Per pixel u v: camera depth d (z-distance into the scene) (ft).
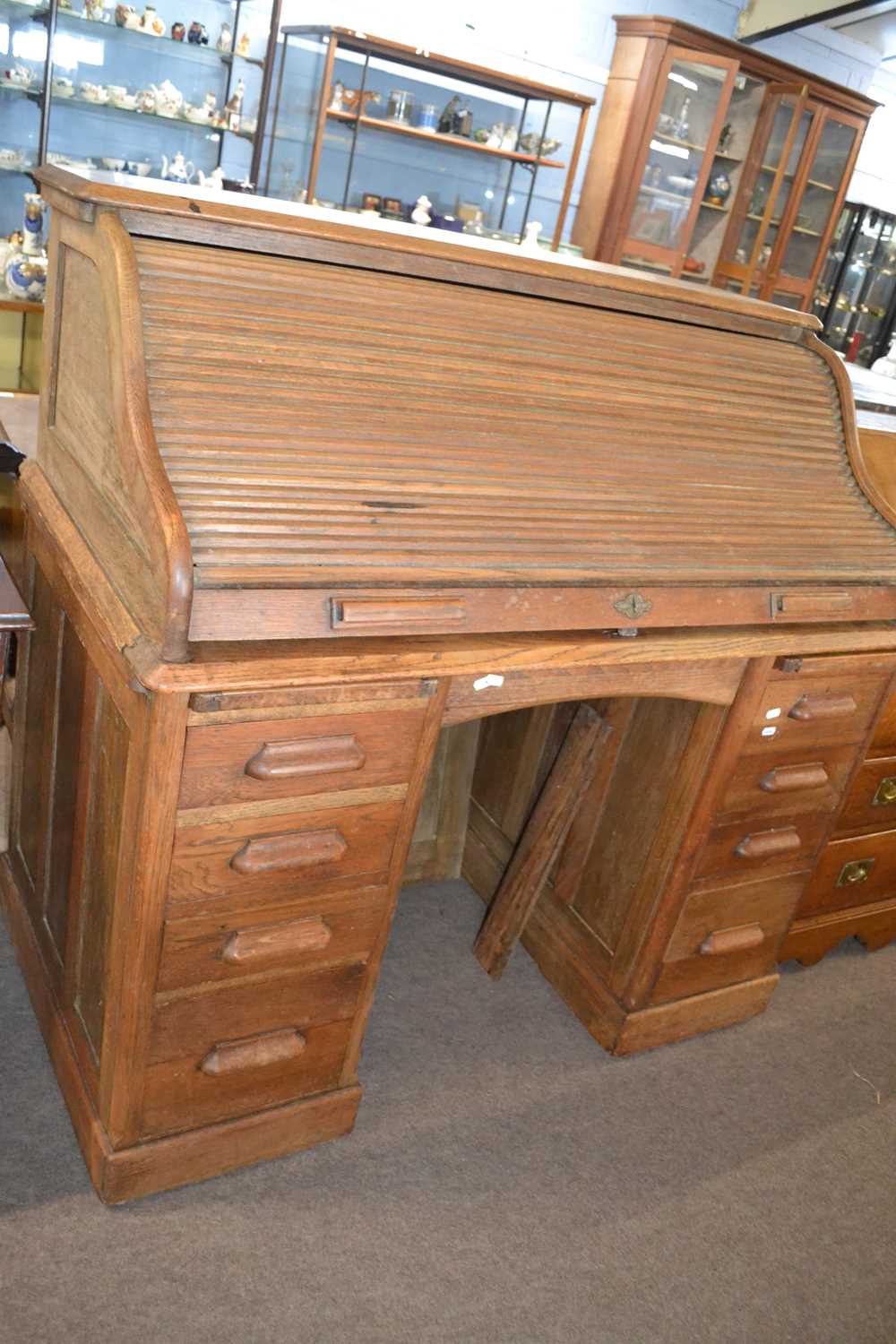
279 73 17.56
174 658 4.14
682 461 5.99
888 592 6.54
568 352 5.73
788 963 9.00
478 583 4.94
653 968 7.14
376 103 18.63
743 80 22.02
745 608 5.91
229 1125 5.67
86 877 5.39
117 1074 5.14
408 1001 7.52
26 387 13.24
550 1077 7.09
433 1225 5.81
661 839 6.92
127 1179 5.46
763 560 6.08
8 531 10.00
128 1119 5.32
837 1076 7.72
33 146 16.96
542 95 19.53
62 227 5.26
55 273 5.45
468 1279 5.54
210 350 4.60
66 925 5.85
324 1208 5.77
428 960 8.01
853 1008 8.56
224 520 4.41
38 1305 4.93
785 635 6.08
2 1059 6.24
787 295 25.81
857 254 27.86
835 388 6.93
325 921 5.35
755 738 6.56
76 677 5.29
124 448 4.35
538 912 8.14
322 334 4.91
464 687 5.19
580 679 5.62
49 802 6.02
